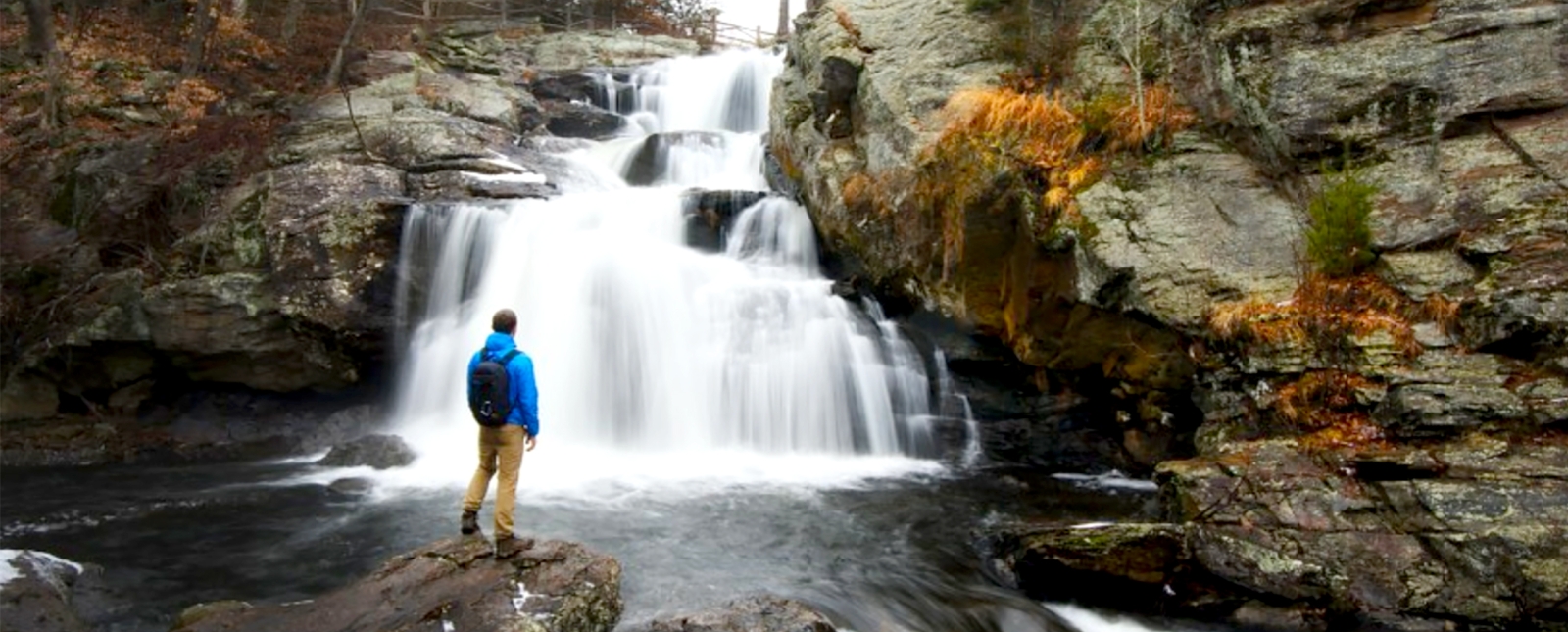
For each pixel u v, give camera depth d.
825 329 12.98
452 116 19.25
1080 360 11.54
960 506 10.14
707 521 9.45
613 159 19.48
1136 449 11.39
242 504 9.98
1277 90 10.79
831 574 8.02
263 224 13.82
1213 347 9.56
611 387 12.84
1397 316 8.80
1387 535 7.02
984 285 12.08
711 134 20.33
